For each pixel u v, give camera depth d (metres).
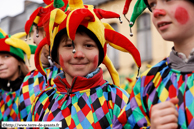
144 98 1.33
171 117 1.12
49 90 1.82
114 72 1.85
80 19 1.50
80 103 1.62
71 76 1.67
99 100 1.61
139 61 1.66
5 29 8.40
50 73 2.14
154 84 1.31
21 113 2.09
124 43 1.67
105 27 1.76
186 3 1.17
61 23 1.59
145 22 6.47
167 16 1.19
